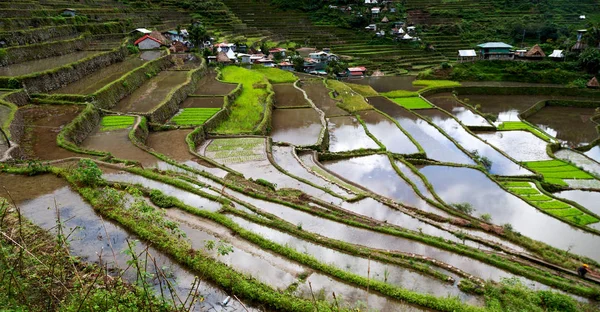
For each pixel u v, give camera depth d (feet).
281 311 40.19
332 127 143.74
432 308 42.24
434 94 216.54
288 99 174.60
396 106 179.32
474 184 102.99
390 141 131.85
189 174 80.43
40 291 30.07
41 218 52.34
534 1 348.59
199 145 110.63
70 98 115.44
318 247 55.26
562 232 80.33
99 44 190.80
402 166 111.55
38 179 64.44
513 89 219.00
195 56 217.56
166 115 126.72
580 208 91.61
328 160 116.26
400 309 42.14
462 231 71.87
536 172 116.16
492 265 56.34
